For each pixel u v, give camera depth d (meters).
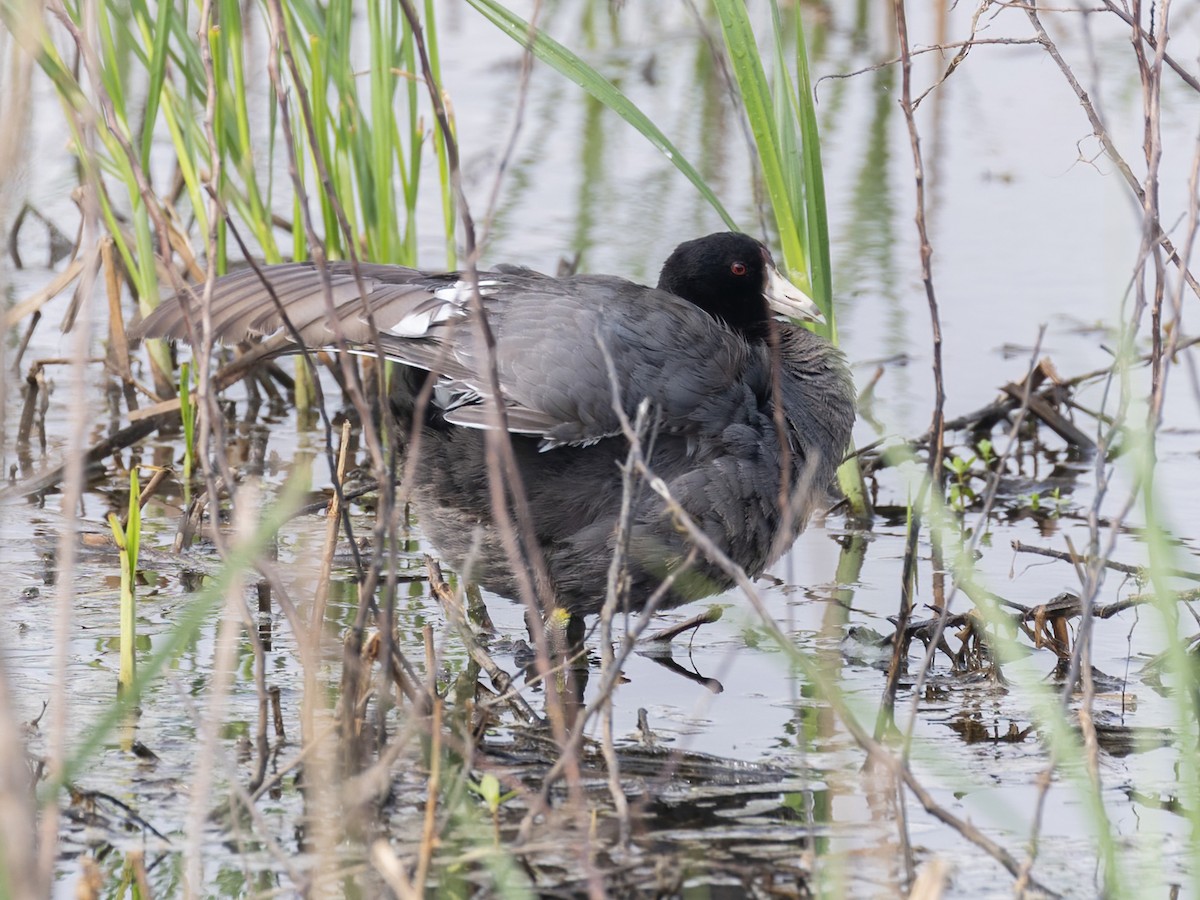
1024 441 12.70
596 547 8.48
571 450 8.41
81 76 13.50
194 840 5.64
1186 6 21.81
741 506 8.65
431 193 17.25
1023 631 9.04
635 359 8.39
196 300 7.29
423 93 19.22
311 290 8.41
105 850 6.40
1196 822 6.43
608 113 19.91
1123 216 15.44
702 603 9.84
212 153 6.75
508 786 6.93
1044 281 15.20
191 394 11.03
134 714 7.75
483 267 14.79
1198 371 13.36
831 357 9.61
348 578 9.83
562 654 8.50
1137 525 10.77
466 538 8.65
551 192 17.28
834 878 5.93
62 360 12.30
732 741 7.67
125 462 11.95
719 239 10.09
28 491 11.18
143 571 9.85
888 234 16.31
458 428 8.36
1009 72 21.64
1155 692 8.22
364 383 12.16
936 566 10.20
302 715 7.36
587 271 14.62
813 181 10.50
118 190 16.38
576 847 6.40
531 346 8.19
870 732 7.77
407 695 7.41
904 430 12.34
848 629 9.20
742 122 6.95
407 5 6.13
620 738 7.70
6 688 4.60
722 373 8.64
